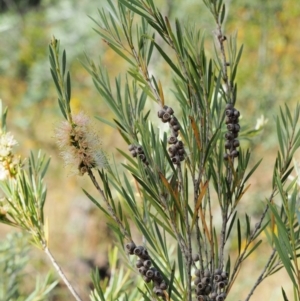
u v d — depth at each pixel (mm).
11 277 1402
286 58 4598
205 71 749
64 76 739
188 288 712
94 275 777
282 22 4668
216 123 761
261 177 4133
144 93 774
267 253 3840
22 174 859
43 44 5031
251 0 4551
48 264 2877
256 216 3920
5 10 5500
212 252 720
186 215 709
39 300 1129
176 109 2408
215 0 774
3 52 5023
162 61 3297
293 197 675
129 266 837
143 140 729
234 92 771
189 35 768
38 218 852
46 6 5336
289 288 3688
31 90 4945
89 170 735
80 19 4688
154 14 739
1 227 4160
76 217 4824
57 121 747
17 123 4848
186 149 767
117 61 4523
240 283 3342
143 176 726
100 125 4703
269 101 4289
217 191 750
